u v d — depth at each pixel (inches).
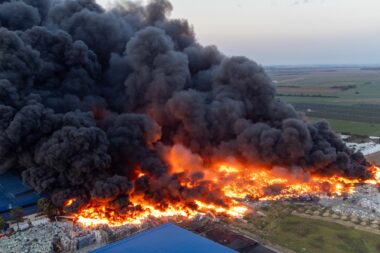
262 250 2272.4
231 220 2669.8
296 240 2399.1
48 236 2444.6
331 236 2442.2
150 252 1930.4
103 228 2524.6
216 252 1935.3
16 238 2418.8
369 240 2389.3
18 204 2731.3
